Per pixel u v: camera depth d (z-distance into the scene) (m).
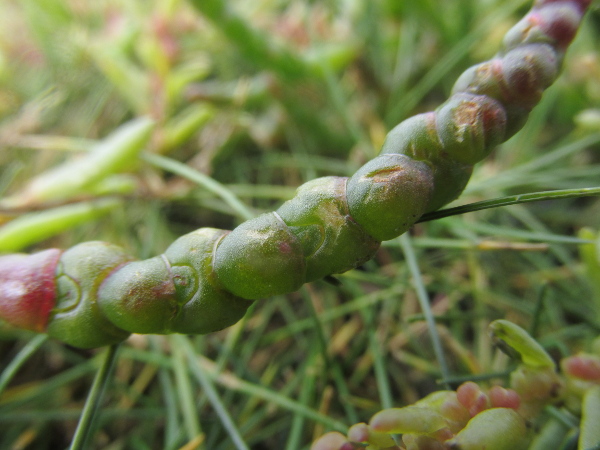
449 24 0.06
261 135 0.05
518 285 0.05
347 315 0.05
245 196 0.05
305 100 0.05
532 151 0.05
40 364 0.05
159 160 0.05
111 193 0.05
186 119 0.05
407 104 0.05
